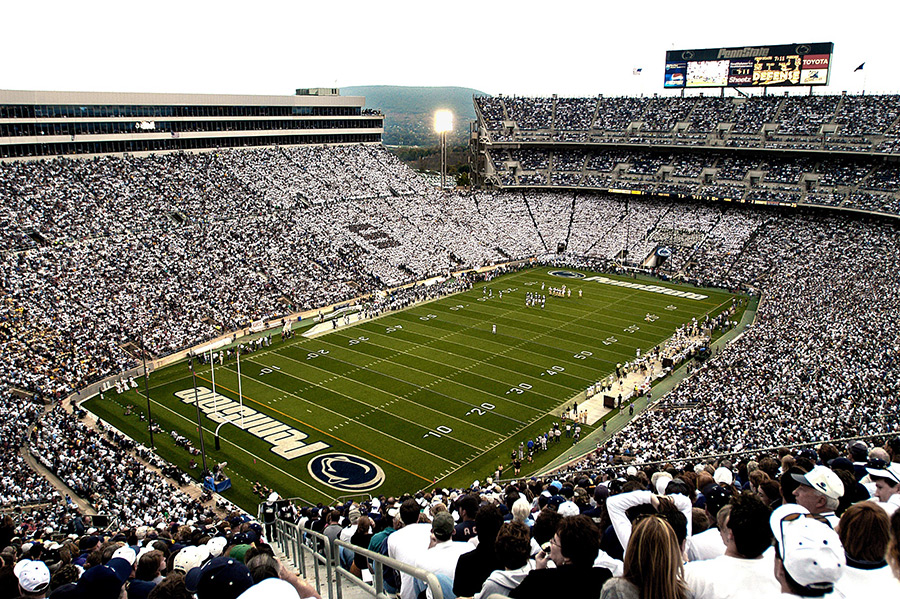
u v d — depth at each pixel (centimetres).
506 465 3362
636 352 5031
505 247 8438
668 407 3616
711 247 7750
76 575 841
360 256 7131
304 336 5409
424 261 7500
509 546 592
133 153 7219
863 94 8225
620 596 460
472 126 10669
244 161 8025
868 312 4872
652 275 7656
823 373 3606
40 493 2706
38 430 3444
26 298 4812
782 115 8488
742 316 5950
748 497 556
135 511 2698
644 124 9412
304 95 9100
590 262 8106
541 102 10369
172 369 4678
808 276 6575
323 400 4162
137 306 5197
